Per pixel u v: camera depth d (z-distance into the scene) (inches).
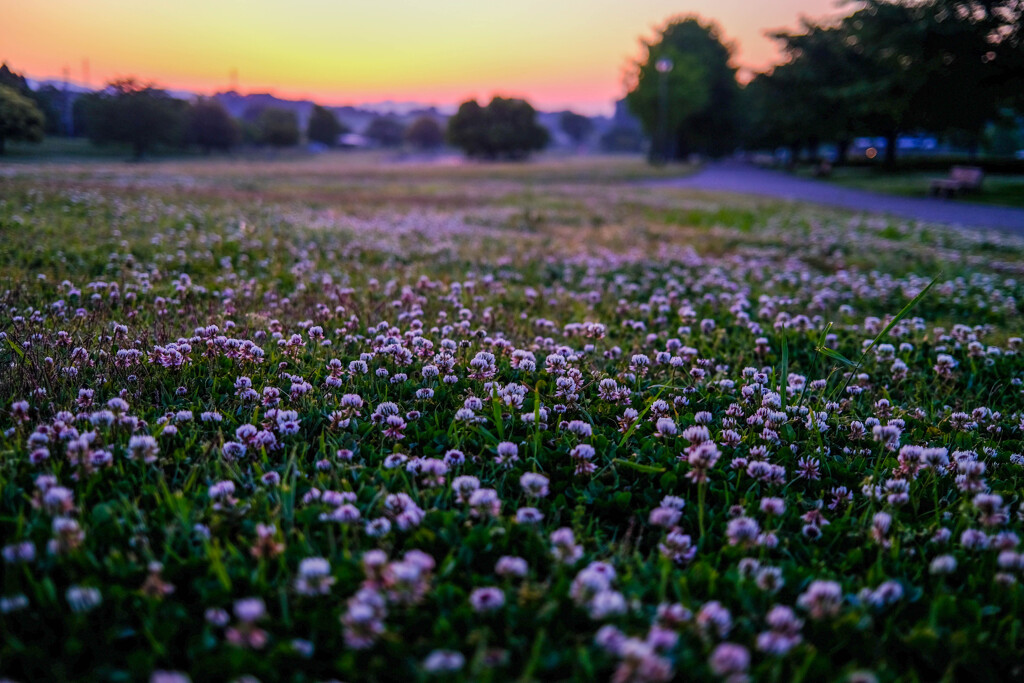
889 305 282.7
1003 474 121.5
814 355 186.9
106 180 730.8
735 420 133.6
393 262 332.5
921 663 72.6
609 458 114.5
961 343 208.7
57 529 74.8
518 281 299.6
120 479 97.7
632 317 238.8
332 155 3631.9
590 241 463.2
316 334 170.1
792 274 336.5
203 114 2476.6
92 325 167.9
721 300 265.9
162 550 82.9
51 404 117.6
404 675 63.2
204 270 270.5
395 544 87.5
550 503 101.2
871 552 92.1
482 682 58.5
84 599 66.4
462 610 70.8
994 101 1216.2
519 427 125.9
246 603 62.7
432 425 126.0
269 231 397.1
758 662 68.4
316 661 65.6
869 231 582.9
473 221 571.5
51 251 266.8
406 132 5438.0
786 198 1008.2
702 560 84.0
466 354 162.7
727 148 3631.9
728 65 3344.0
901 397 168.7
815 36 1905.8
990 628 76.7
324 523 88.5
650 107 2923.2
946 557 80.4
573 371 146.9
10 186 526.6
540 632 64.4
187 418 114.0
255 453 108.8
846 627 72.1
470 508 91.7
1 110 671.1
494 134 3307.1
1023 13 1080.8
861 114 1491.1
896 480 104.7
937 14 1134.4
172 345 144.9
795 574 82.4
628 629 68.0
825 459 118.7
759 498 105.5
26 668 63.2
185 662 66.9
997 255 461.1
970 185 1035.9
